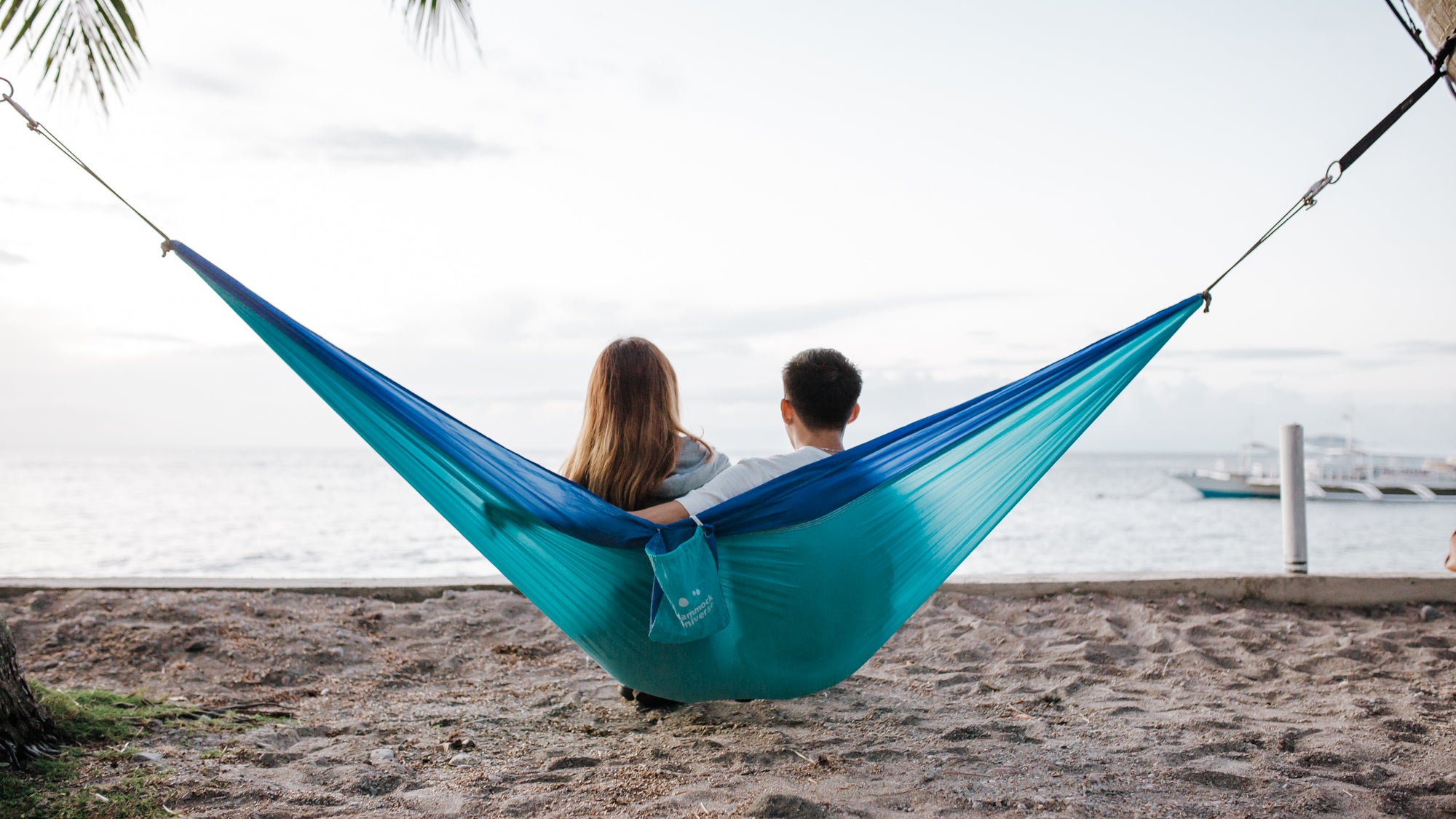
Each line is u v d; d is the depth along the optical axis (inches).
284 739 111.0
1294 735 109.3
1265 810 86.4
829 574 92.1
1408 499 1760.6
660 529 85.3
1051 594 187.6
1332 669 144.1
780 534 88.9
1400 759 101.0
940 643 159.5
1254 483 1898.4
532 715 123.3
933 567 101.9
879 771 97.5
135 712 114.3
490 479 89.1
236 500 1411.2
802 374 99.7
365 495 1574.8
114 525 914.7
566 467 103.0
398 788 93.8
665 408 98.8
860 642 98.4
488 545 99.4
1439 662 145.9
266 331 94.3
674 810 84.9
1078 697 130.7
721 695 101.1
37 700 106.2
